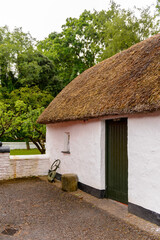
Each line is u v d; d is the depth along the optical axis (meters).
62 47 22.11
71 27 22.22
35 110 12.08
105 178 6.25
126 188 5.55
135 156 4.92
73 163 7.69
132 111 4.48
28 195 6.66
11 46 18.03
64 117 7.19
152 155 4.48
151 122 4.53
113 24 19.23
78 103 7.07
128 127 5.16
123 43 18.45
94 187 6.43
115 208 5.37
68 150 8.59
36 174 9.45
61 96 9.69
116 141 5.93
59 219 4.78
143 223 4.44
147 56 5.84
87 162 6.81
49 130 10.02
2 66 18.48
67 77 23.48
